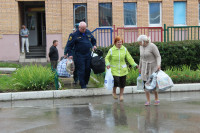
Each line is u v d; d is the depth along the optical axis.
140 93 9.72
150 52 7.45
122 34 20.17
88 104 7.88
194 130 5.18
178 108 7.05
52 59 14.59
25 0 19.52
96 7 19.86
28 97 8.96
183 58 12.65
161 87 7.23
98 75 11.38
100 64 9.10
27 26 22.53
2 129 5.44
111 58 8.53
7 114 6.71
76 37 9.11
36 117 6.36
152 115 6.38
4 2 19.38
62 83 10.10
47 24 19.66
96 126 5.55
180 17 20.69
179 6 20.64
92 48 9.44
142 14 20.20
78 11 20.02
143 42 7.43
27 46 19.92
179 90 9.99
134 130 5.23
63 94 9.12
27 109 7.29
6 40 19.53
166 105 7.48
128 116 6.33
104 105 7.68
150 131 5.15
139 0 20.14
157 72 7.44
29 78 9.62
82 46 9.13
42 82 9.59
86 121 5.95
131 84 10.34
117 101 8.29
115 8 20.00
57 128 5.45
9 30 19.50
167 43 12.84
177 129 5.25
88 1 19.80
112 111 6.89
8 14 19.44
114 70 8.48
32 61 19.55
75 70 10.24
